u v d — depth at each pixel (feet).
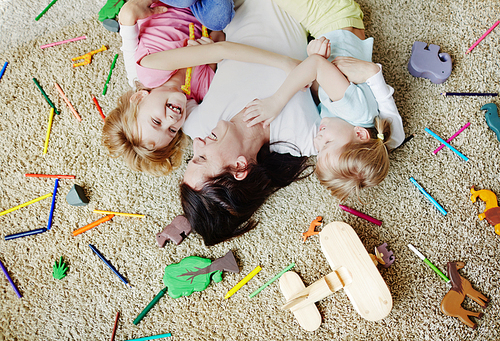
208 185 3.15
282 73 3.29
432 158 3.66
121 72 3.92
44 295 3.73
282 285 3.55
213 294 3.65
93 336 3.65
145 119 3.22
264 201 3.71
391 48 3.79
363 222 3.64
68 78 3.94
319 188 3.71
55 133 3.90
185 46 3.34
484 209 3.58
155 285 3.69
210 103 3.35
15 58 3.97
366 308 3.28
